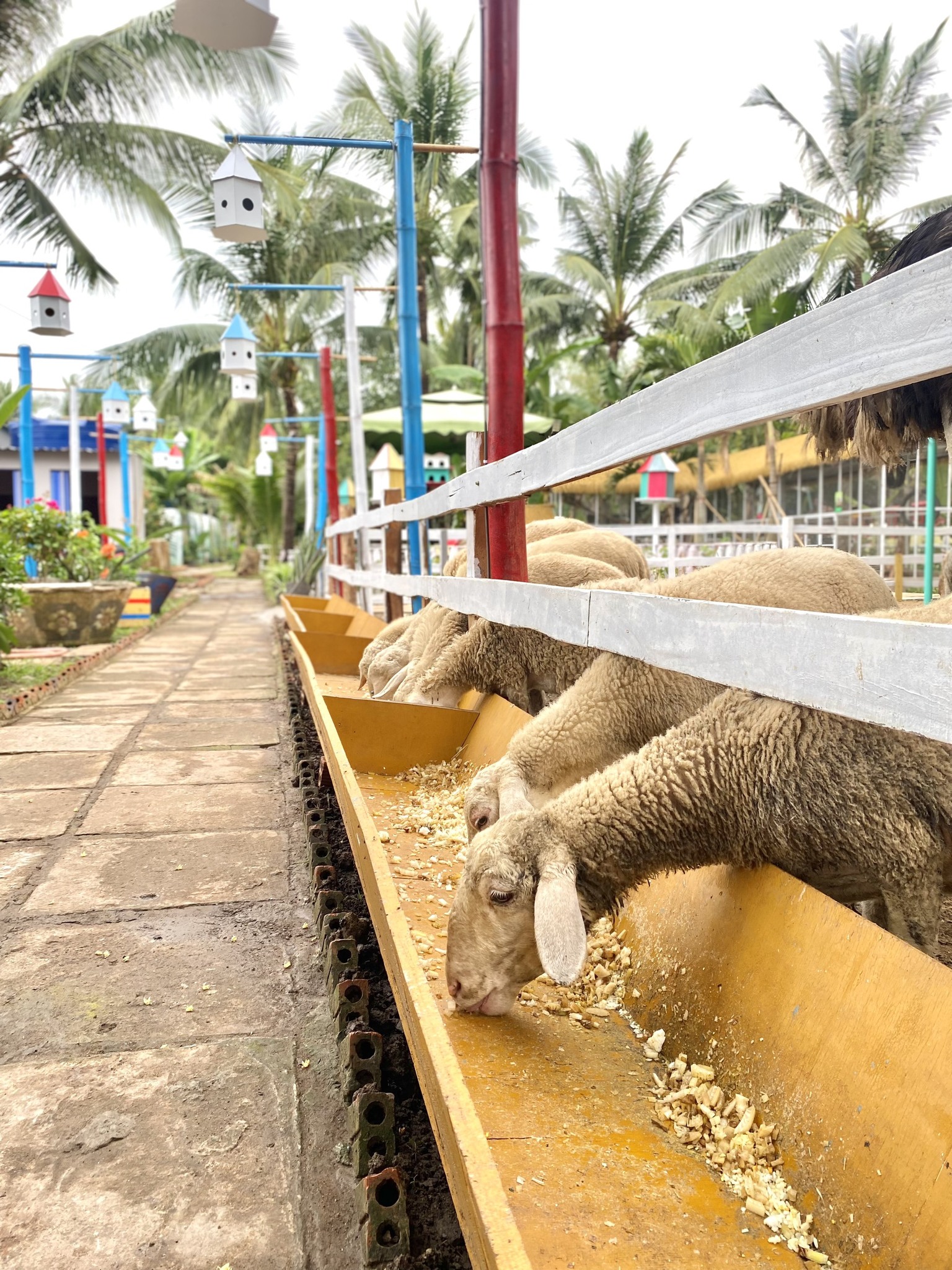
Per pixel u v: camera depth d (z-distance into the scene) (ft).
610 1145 6.06
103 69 51.49
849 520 57.06
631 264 99.76
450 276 94.02
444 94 78.79
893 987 5.49
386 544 26.89
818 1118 5.69
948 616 8.10
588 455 8.73
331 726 12.95
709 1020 7.10
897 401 11.28
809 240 67.67
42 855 14.02
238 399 37.11
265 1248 6.28
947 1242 4.59
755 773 7.98
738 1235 5.35
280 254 81.51
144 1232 6.43
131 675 32.83
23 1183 6.93
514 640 15.89
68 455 79.92
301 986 9.86
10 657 34.50
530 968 7.88
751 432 88.28
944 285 4.01
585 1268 4.89
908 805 7.66
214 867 13.38
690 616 6.93
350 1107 7.20
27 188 54.03
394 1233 6.05
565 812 8.27
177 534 135.95
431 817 12.55
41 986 9.90
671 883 8.71
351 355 39.40
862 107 71.00
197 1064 8.43
